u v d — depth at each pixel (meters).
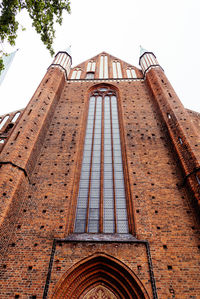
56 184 15.71
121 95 25.16
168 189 15.30
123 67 32.28
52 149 18.48
